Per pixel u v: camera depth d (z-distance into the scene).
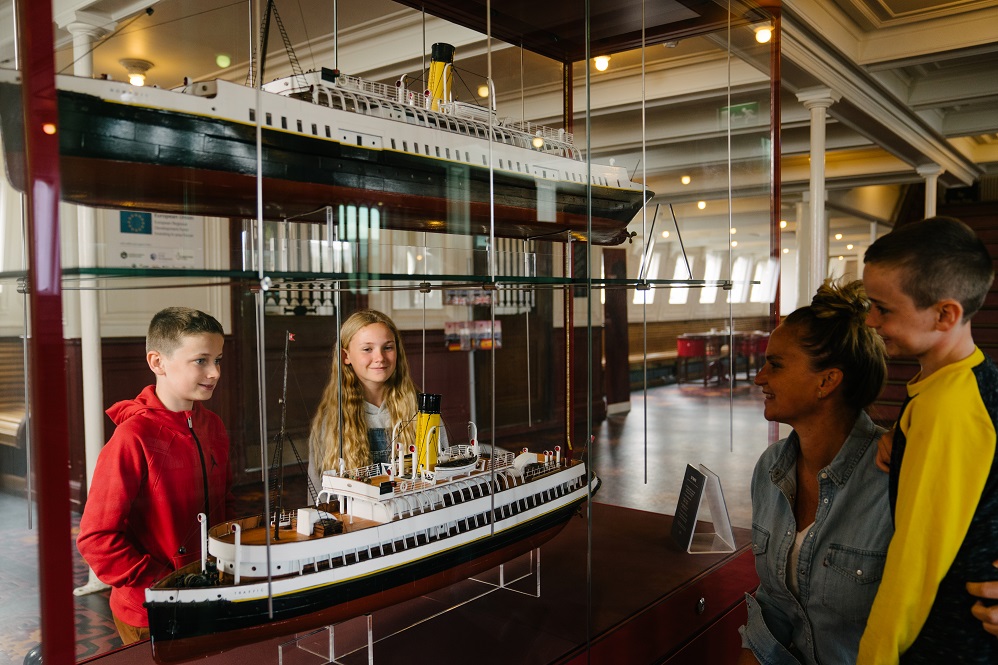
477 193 1.22
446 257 1.03
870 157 8.05
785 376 1.14
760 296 2.12
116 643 0.77
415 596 1.00
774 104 2.16
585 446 1.37
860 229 11.40
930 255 0.86
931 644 0.88
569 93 1.41
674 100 1.66
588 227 1.32
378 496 0.95
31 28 0.61
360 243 0.91
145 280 0.75
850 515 1.08
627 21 1.48
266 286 0.80
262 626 0.82
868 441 1.10
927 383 0.90
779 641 1.20
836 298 1.12
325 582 0.87
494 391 1.21
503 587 1.17
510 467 1.21
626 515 1.44
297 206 1.01
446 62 1.21
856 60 4.26
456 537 1.05
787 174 7.84
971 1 3.83
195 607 0.77
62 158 0.69
